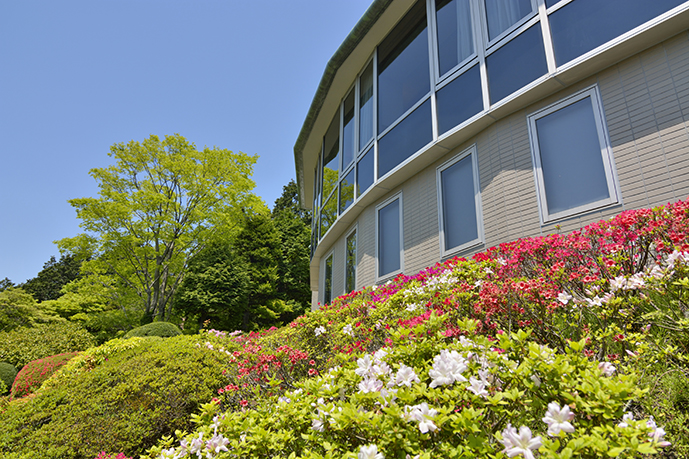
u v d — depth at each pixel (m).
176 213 22.12
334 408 1.57
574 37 5.07
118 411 4.57
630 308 2.37
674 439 1.72
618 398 1.14
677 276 2.29
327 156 13.02
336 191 11.41
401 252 7.71
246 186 23.67
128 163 21.44
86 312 24.83
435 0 7.65
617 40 4.56
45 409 4.52
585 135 4.92
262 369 4.06
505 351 1.60
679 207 2.96
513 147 5.70
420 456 1.13
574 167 4.95
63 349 12.98
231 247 28.91
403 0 8.09
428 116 7.25
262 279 29.47
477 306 3.07
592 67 4.89
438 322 2.12
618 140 4.57
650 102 4.38
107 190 19.92
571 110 5.15
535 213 5.20
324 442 1.48
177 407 4.77
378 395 1.46
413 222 7.55
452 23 7.14
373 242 8.81
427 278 4.85
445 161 7.00
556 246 3.63
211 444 1.98
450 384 1.43
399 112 8.19
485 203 5.95
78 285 22.25
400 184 8.21
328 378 1.91
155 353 5.57
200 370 5.25
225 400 4.74
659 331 2.45
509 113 5.87
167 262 21.75
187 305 24.03
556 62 5.20
